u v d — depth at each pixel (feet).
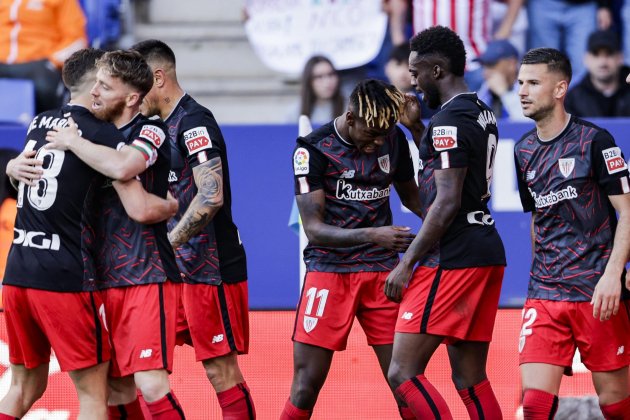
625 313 51.67
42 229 49.08
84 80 50.55
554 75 51.62
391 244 51.62
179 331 57.26
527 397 51.34
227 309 56.59
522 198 54.39
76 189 49.08
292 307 73.61
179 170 56.29
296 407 55.11
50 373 62.03
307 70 94.89
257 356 66.18
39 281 48.70
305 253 56.39
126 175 48.19
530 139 53.36
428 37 52.31
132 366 49.85
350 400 63.72
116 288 50.24
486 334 53.01
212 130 55.93
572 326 51.57
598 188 51.52
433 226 50.11
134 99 50.34
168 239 52.42
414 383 51.03
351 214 54.60
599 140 51.24
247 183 75.82
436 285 51.24
